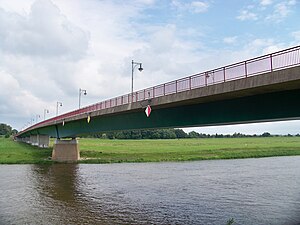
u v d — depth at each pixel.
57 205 30.80
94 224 24.59
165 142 146.12
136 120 37.41
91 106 49.81
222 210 28.64
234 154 91.38
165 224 24.62
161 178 48.66
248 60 20.11
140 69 43.53
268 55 18.73
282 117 19.94
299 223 24.53
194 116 27.48
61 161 70.50
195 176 50.91
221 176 50.94
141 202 32.03
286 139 172.50
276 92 20.25
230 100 23.80
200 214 27.38
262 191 37.78
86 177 49.50
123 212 28.19
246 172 56.00
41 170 57.59
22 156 78.38
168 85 28.50
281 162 74.50
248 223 24.67
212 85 22.20
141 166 65.44
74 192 37.47
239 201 32.28
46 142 115.94
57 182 44.62
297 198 33.66
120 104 38.72
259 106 21.50
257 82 18.58
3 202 31.98
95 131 51.88
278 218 25.97
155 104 29.44
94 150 96.25
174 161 76.62
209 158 83.44
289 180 46.56
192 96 24.23
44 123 85.31
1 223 24.84
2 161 68.56
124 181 45.66
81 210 28.88
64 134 71.31
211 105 25.62
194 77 25.14
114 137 195.62
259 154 93.56
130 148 105.94
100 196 35.09
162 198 33.91
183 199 33.38
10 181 45.19
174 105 28.72
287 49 17.61
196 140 167.88
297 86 18.05
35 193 36.75
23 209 29.19
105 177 49.59
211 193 36.59
